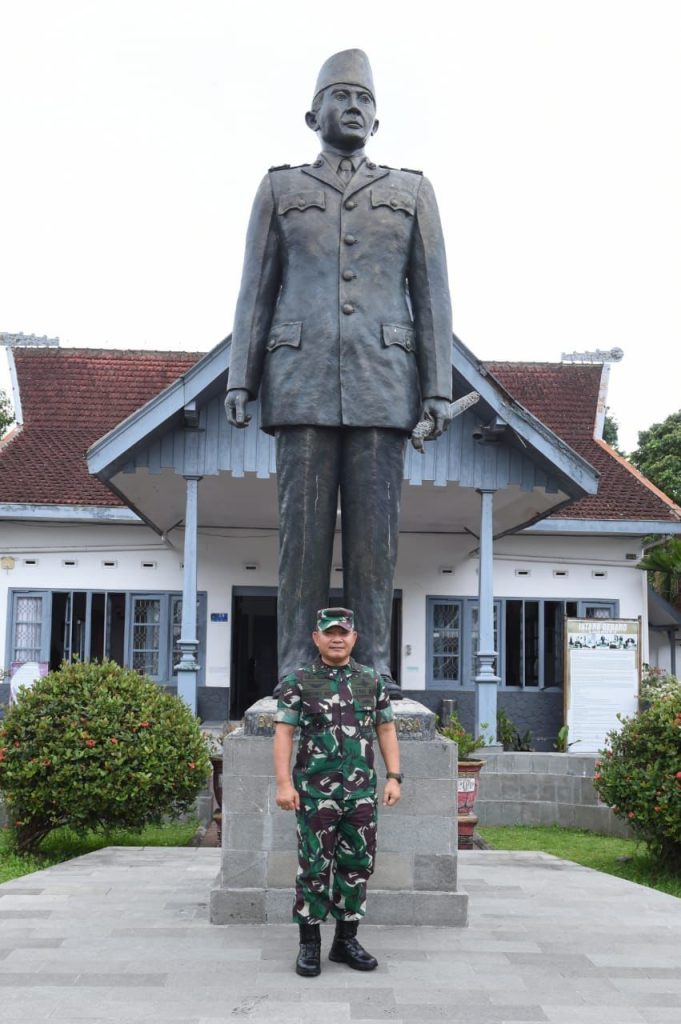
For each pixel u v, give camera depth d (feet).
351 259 18.17
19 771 26.35
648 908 18.66
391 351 18.07
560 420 61.72
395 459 18.33
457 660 53.01
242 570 52.54
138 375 63.57
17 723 26.91
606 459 58.54
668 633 56.29
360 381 17.81
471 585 53.42
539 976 14.15
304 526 17.99
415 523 51.93
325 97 18.60
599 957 15.16
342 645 14.37
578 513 52.60
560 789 35.32
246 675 61.46
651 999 13.26
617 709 42.75
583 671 42.86
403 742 17.26
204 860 24.26
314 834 13.96
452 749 17.25
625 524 51.88
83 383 62.44
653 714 26.78
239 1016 12.37
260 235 18.61
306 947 14.12
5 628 51.03
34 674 50.16
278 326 18.31
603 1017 12.54
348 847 14.15
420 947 15.52
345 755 14.07
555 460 39.55
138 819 27.20
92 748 26.40
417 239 18.60
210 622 52.13
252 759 17.13
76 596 51.70
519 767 35.70
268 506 48.24
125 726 27.14
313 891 13.91
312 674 14.35
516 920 17.48
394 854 17.08
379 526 18.04
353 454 18.15
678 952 15.53
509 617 53.36
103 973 14.05
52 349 64.13
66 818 27.63
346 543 18.28
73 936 15.98
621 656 43.01
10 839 28.68
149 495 46.34
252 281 18.56
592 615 53.31
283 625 18.11
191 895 19.16
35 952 15.07
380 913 16.81
